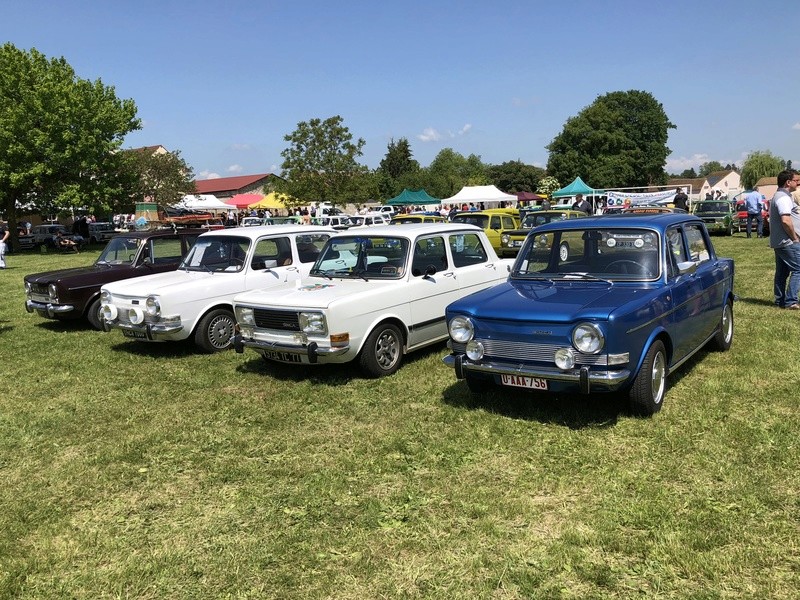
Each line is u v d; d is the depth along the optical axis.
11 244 33.50
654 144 69.94
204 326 8.24
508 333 5.04
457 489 4.14
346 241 7.62
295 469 4.62
